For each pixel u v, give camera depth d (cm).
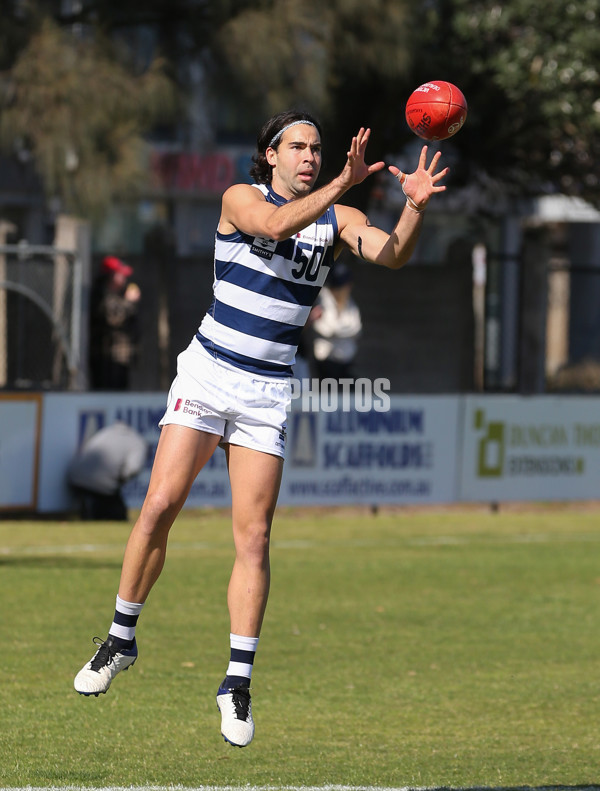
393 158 7569
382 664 2541
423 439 5262
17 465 4572
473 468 5369
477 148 7288
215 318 1677
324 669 2488
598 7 6344
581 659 2625
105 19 5312
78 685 1641
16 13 5022
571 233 10600
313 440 5041
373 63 5575
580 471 5588
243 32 5191
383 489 5191
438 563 3900
